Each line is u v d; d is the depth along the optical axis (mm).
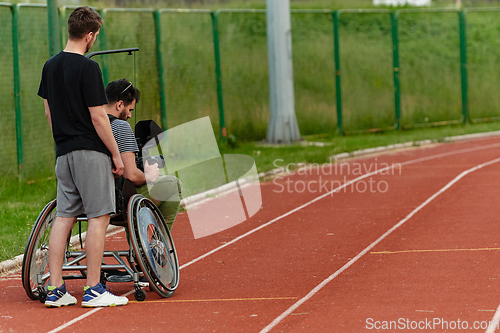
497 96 67750
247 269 18938
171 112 48656
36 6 34781
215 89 53000
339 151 44844
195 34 56156
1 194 31047
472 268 17828
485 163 39062
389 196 30109
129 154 16312
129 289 17406
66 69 15109
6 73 34344
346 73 65125
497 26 73188
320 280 17375
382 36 70625
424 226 23719
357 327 13430
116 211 16141
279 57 49375
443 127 58750
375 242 21625
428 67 68812
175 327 13734
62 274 17234
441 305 14688
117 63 42156
